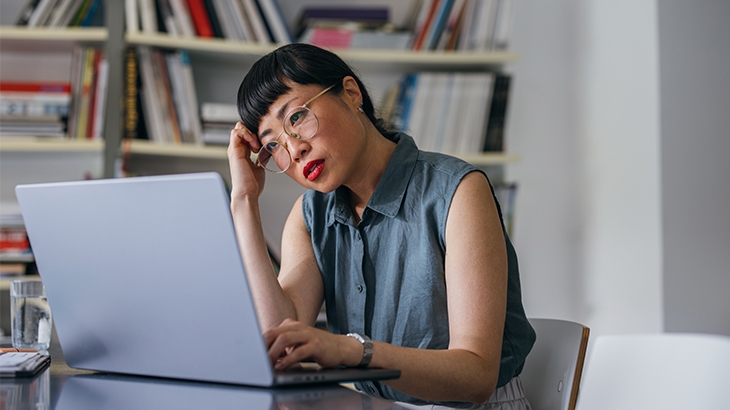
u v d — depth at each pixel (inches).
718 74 87.1
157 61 90.9
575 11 101.4
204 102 101.1
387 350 31.7
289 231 51.0
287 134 42.3
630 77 90.0
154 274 29.0
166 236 28.1
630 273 89.0
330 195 49.2
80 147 88.0
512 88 102.6
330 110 42.6
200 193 26.6
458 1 95.7
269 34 94.1
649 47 87.0
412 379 31.9
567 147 101.0
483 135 95.7
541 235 100.9
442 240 42.6
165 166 98.0
